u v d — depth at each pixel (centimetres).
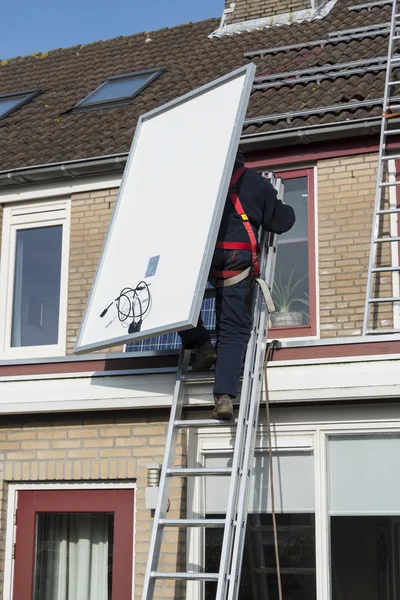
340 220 943
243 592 720
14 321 1070
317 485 710
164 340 881
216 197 651
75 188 1055
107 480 783
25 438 809
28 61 1545
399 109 940
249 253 659
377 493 701
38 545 805
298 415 722
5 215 1093
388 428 700
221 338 654
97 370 768
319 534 704
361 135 944
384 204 929
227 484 744
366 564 694
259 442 731
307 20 1277
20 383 786
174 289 649
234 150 663
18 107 1312
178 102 754
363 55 1084
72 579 793
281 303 948
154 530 615
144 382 739
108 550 788
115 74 1353
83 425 793
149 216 714
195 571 729
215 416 643
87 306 720
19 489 811
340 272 929
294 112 975
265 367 681
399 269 809
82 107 1227
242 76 707
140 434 771
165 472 634
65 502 796
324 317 923
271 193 676
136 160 763
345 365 684
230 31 1345
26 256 1084
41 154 1090
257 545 725
